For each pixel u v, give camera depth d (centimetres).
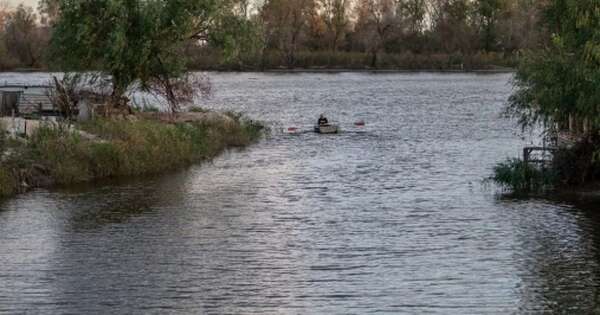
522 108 5419
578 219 4550
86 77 7569
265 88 16175
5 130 5762
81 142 5916
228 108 11562
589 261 3809
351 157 6888
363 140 8006
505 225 4475
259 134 8219
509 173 5334
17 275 3672
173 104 7819
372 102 12769
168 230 4428
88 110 7056
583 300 3322
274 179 5872
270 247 4116
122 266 3800
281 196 5300
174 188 5519
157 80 7762
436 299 3366
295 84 17562
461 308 3266
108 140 6191
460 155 6938
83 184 5603
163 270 3744
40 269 3753
